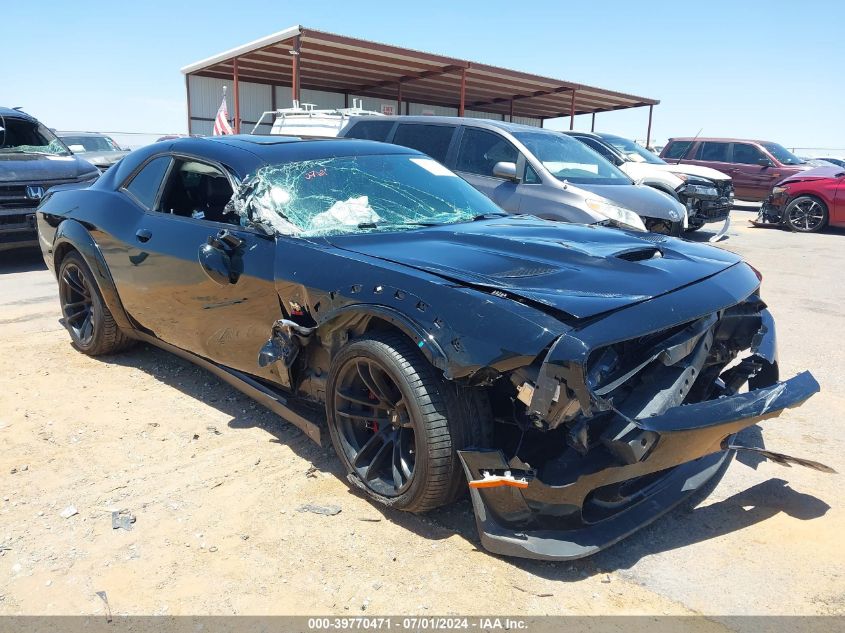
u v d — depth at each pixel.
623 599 2.33
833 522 2.78
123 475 3.18
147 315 4.17
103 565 2.52
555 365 2.21
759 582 2.42
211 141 4.06
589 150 8.48
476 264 2.77
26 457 3.36
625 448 2.26
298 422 3.21
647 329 2.36
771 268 8.81
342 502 2.94
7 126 9.15
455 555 2.57
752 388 3.32
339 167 3.85
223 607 2.29
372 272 2.79
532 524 2.42
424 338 2.48
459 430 2.52
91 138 15.49
